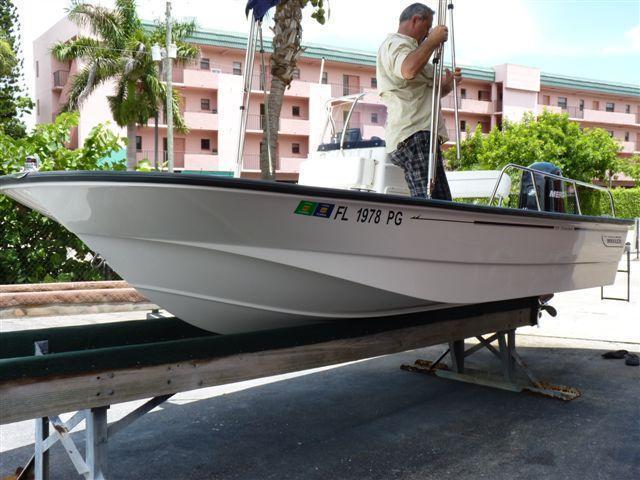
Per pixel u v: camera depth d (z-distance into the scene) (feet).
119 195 8.66
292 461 11.49
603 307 30.30
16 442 12.27
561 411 14.42
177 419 13.80
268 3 11.02
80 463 8.76
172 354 8.95
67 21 126.93
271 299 10.61
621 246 17.65
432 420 13.82
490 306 14.61
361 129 16.66
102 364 8.27
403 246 10.91
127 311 24.81
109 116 121.19
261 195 8.98
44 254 26.08
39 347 9.66
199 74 127.34
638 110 189.26
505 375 16.28
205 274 9.89
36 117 143.02
